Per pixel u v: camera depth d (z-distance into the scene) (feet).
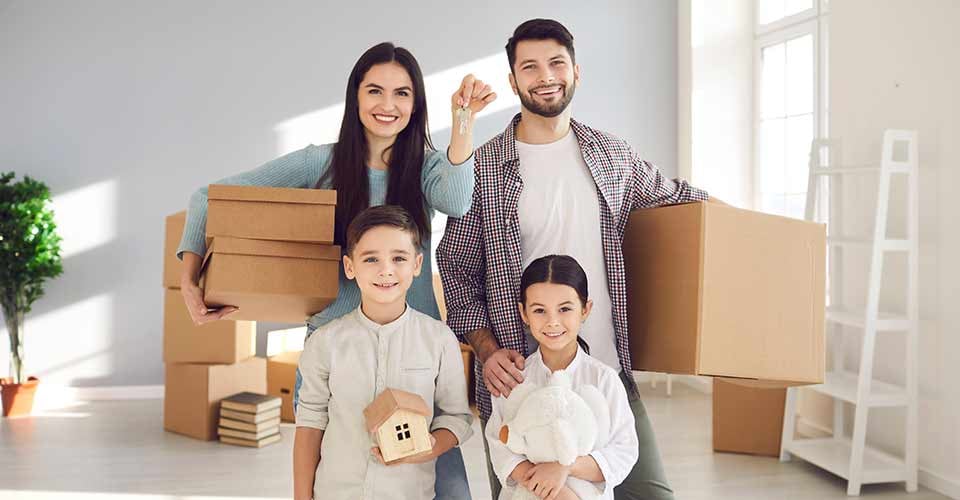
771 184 17.87
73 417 15.88
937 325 11.49
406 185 6.36
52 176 17.42
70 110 17.44
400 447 5.47
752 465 12.74
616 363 6.78
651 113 19.43
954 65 11.07
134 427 15.19
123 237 17.66
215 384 14.43
